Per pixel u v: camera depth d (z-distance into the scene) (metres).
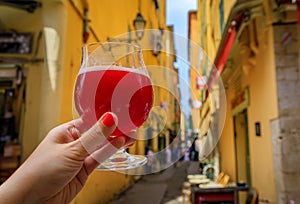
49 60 3.63
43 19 3.73
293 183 3.01
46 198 0.69
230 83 5.61
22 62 3.67
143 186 6.80
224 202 3.63
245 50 4.20
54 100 3.57
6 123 3.58
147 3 9.37
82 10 4.49
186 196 4.21
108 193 5.75
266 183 3.64
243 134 5.19
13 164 3.43
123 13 7.02
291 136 3.11
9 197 0.64
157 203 5.00
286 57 3.23
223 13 4.74
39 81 3.66
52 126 3.52
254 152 4.27
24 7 3.68
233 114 5.49
